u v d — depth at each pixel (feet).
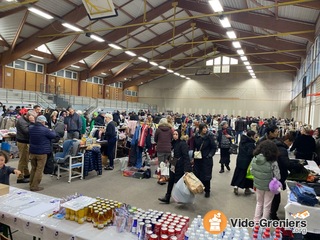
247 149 15.20
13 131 23.89
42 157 14.70
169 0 43.01
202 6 39.96
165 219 6.10
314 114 33.65
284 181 10.87
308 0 24.62
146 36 56.34
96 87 78.48
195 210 13.19
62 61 58.59
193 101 89.86
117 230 6.02
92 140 20.40
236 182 15.64
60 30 43.52
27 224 6.31
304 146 16.93
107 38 49.03
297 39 42.24
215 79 86.94
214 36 64.85
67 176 18.43
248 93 82.33
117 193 15.33
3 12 37.73
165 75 93.86
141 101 97.30
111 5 21.20
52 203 7.39
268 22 35.22
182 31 55.31
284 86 78.48
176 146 14.01
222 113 85.30
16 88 54.75
